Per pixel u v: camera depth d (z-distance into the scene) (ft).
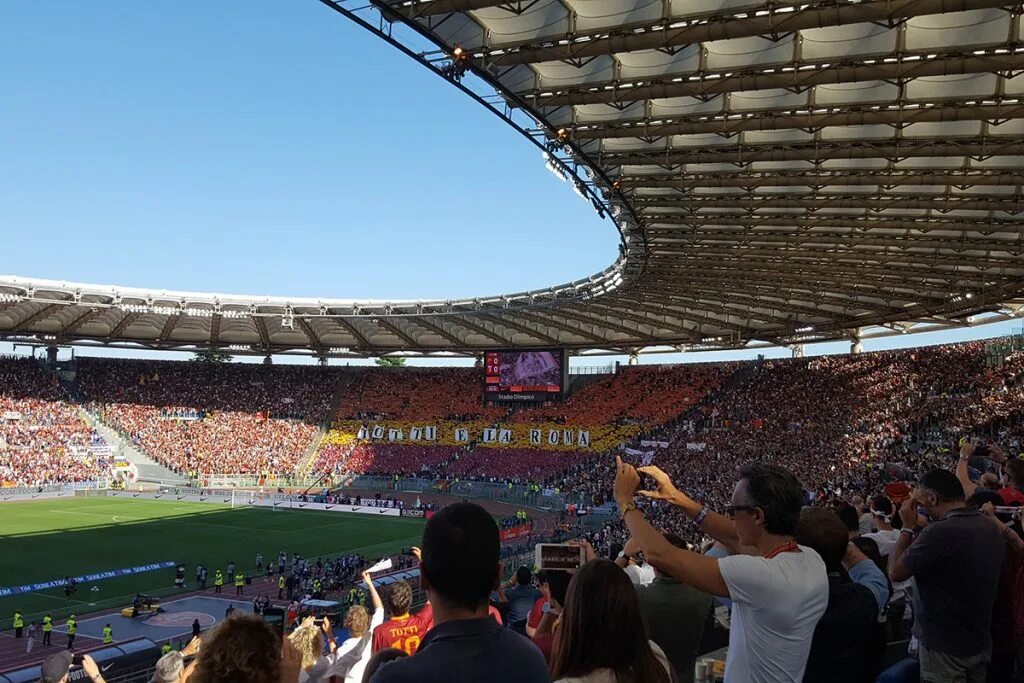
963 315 176.76
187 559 143.74
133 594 116.78
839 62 69.97
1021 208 98.99
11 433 246.47
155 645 63.72
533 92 80.43
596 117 87.71
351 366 314.55
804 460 185.26
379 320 246.88
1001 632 19.97
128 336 265.95
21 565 133.90
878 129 86.02
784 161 95.91
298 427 284.82
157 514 200.75
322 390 303.07
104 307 214.48
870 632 15.31
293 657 12.98
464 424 273.33
